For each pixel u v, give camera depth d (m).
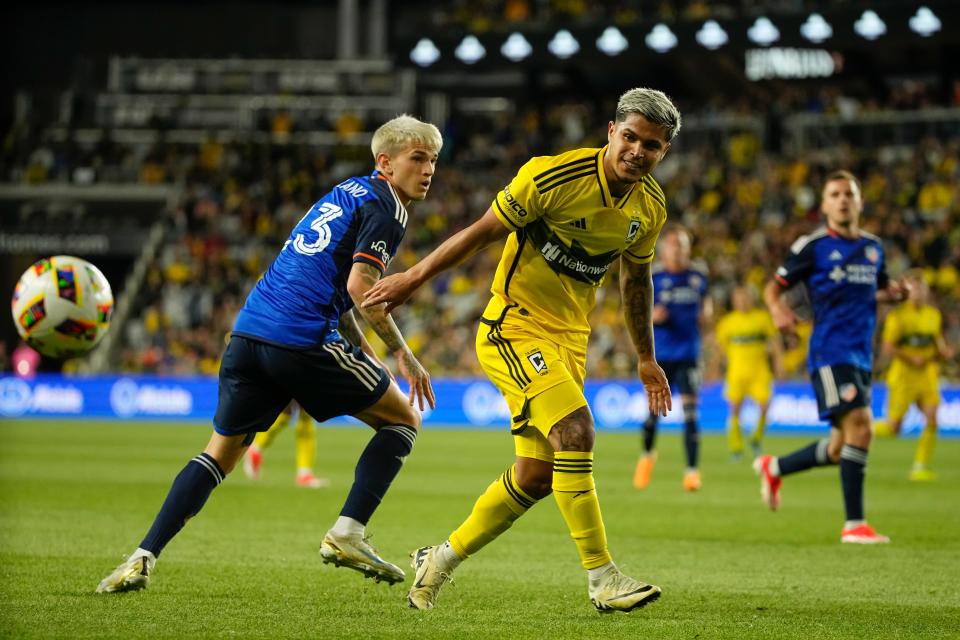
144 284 106.94
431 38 107.88
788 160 109.50
